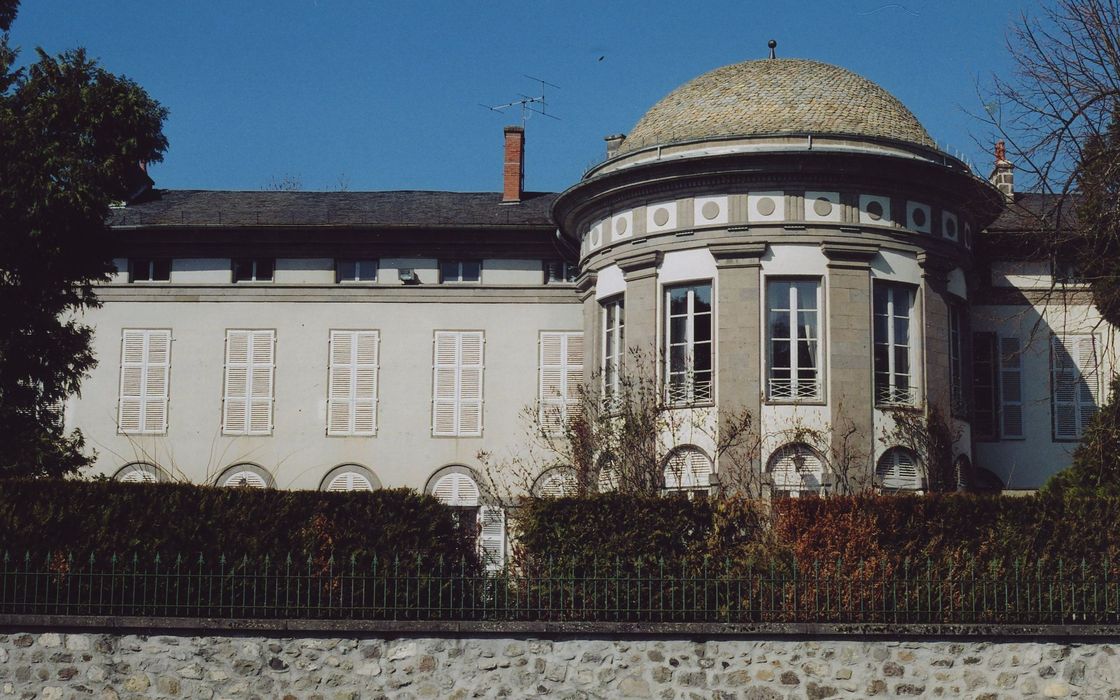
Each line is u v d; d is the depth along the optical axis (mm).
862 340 27438
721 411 27125
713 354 27609
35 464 24500
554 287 34094
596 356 30000
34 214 24422
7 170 24500
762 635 16859
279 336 34281
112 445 33875
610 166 29750
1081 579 17594
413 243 34312
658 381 28031
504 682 16797
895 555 17938
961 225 29672
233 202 36562
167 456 33781
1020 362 33812
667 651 16844
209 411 34000
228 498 18109
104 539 17734
